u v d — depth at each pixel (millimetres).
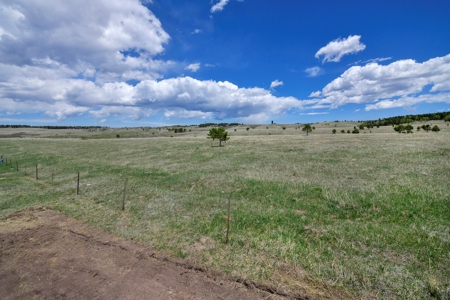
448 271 6129
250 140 49750
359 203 10820
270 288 5699
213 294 5574
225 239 8375
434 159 17766
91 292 5727
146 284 5977
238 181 15914
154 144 48250
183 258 7250
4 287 6086
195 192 14609
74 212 11703
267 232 8797
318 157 23297
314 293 5547
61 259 7312
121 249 7875
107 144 52125
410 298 5336
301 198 12250
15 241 8602
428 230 8070
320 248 7543
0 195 15531
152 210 11695
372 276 6070
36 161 31062
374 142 33438
